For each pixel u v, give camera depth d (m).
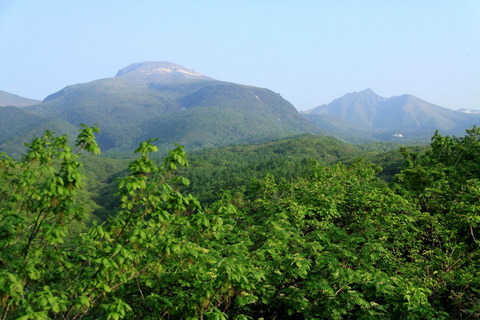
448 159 19.62
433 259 10.69
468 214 10.63
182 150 6.00
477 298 9.01
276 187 14.97
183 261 7.06
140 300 7.98
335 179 15.27
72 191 5.55
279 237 9.01
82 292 5.95
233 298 7.72
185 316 7.12
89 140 5.66
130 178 5.53
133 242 5.99
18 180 6.10
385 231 11.39
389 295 8.46
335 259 8.45
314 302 8.43
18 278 5.03
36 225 5.76
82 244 7.19
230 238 9.76
